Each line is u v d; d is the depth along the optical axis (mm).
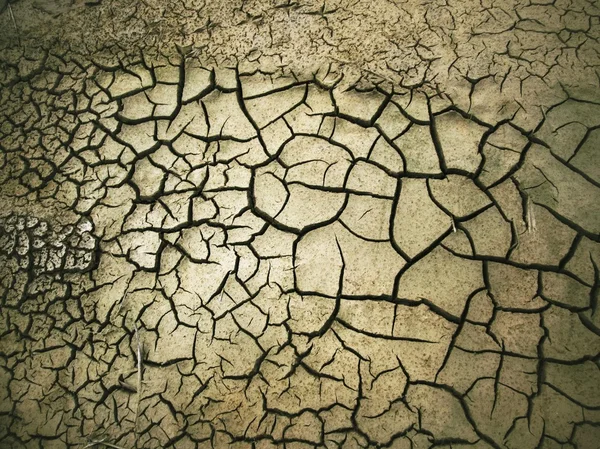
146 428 1905
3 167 2477
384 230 2146
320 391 1906
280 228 2203
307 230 2186
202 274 2150
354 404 1875
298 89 2463
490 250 2061
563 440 1749
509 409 1809
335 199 2225
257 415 1893
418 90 2383
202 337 2033
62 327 2104
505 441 1770
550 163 2174
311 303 2055
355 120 2357
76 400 1967
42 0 2912
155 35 2709
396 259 2094
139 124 2480
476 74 2379
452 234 2102
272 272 2125
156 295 2129
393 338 1964
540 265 2014
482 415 1812
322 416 1867
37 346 2078
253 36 2633
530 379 1845
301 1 2686
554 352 1877
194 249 2199
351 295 2053
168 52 2648
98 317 2109
